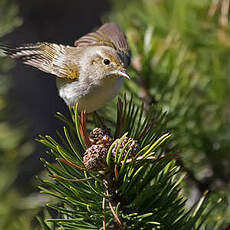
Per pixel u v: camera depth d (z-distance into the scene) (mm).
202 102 3359
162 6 3434
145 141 3227
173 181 3234
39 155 3637
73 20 3979
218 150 3352
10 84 3479
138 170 3203
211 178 3334
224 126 3357
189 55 3381
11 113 3475
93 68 3330
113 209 3211
